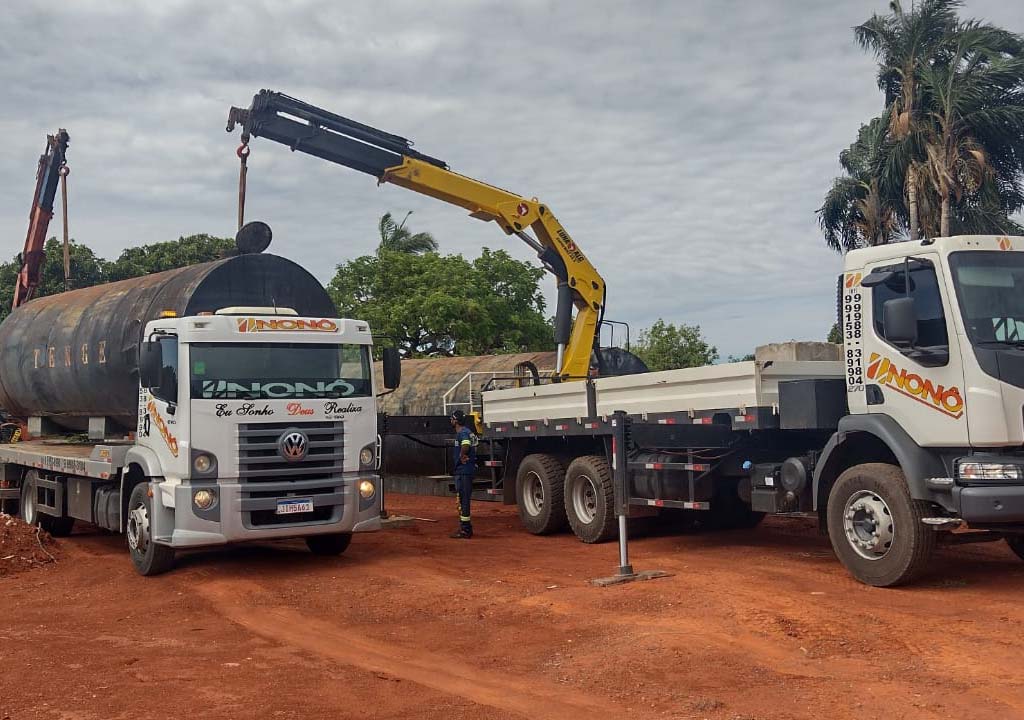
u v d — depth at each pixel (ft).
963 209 84.64
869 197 90.79
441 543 43.47
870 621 24.94
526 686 20.92
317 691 20.75
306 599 31.35
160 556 35.81
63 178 59.31
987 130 83.56
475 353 120.16
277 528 35.27
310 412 36.14
